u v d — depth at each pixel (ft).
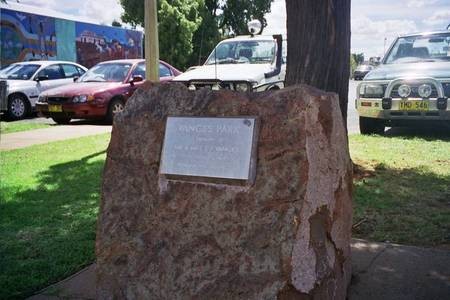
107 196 10.71
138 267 10.02
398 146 26.89
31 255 13.83
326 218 9.71
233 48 35.73
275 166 9.32
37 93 49.06
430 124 31.60
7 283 12.22
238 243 9.25
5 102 39.06
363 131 32.07
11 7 66.80
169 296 9.56
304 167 9.11
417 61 31.37
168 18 93.20
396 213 16.20
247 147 9.59
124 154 10.81
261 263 8.95
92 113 41.83
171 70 46.68
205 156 9.97
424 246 13.82
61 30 75.46
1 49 65.21
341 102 17.49
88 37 81.30
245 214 9.34
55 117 42.73
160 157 10.44
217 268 9.30
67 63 53.36
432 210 16.37
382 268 12.42
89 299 11.53
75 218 16.67
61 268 13.01
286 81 17.81
